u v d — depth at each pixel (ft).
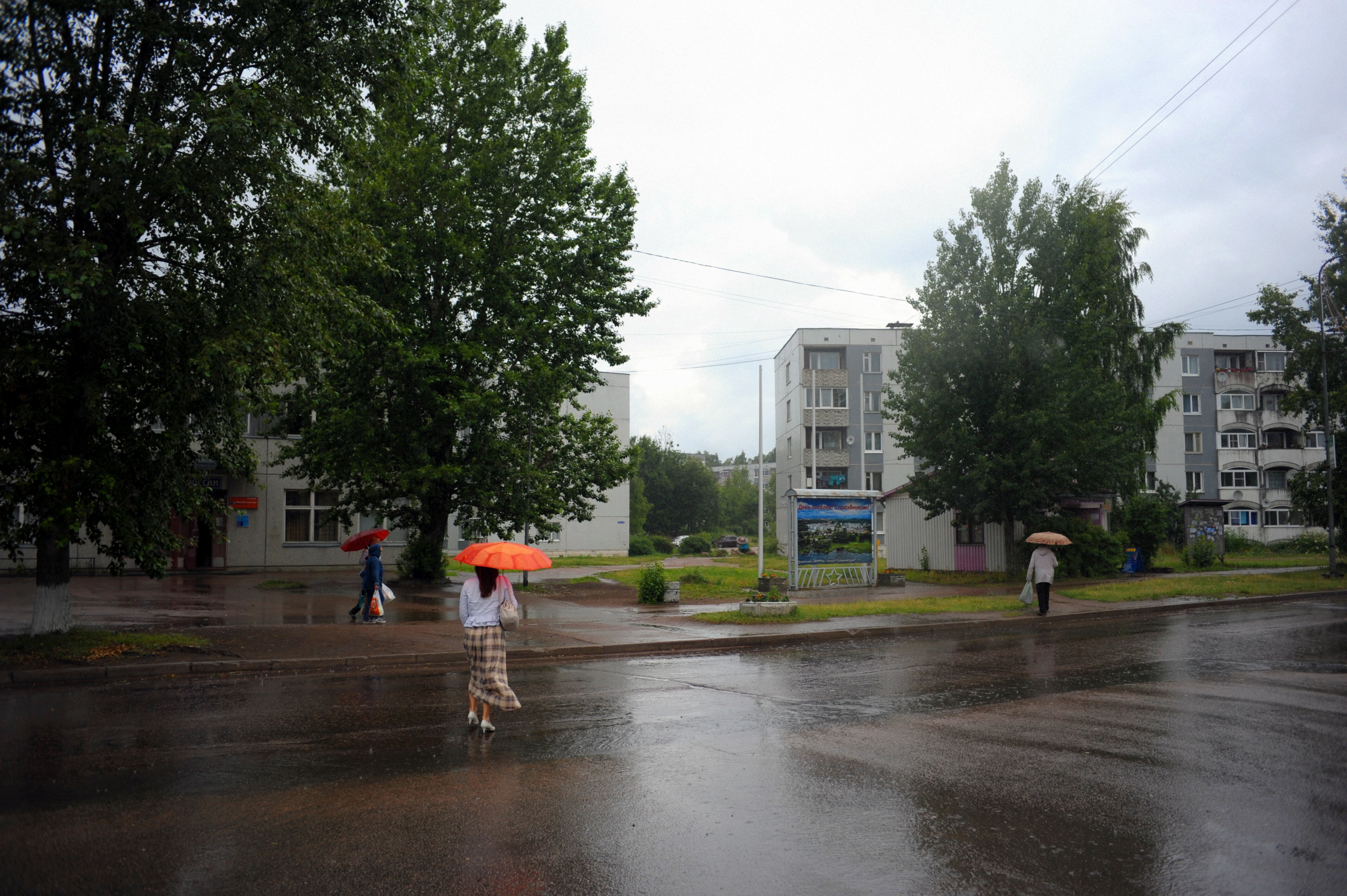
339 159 43.50
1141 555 105.50
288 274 38.65
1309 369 104.63
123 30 35.45
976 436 90.74
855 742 23.66
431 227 75.82
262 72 39.40
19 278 33.83
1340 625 54.29
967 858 14.98
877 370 204.54
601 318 82.07
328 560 108.17
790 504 81.30
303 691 31.63
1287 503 204.85
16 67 33.63
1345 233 102.47
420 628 48.21
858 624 53.62
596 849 15.30
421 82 45.62
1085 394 86.79
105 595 67.31
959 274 92.02
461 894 13.29
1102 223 106.63
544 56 81.25
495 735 24.43
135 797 18.22
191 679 34.35
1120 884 13.84
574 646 42.96
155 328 35.60
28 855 14.85
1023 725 25.93
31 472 33.99
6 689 31.83
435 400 73.97
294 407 79.00
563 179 80.07
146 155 33.35
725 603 67.41
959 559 106.01
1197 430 206.90
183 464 39.73
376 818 16.94
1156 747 23.08
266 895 13.21
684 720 26.68
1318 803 18.15
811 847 15.51
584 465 85.87
